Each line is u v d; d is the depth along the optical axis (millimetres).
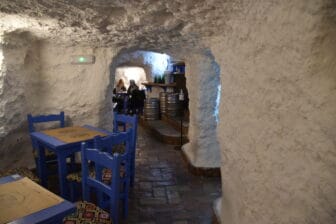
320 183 717
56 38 2664
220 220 1980
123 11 1829
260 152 1149
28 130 2926
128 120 2979
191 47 2668
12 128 2584
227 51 1691
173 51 3152
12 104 2535
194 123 3367
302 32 793
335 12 685
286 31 892
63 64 2996
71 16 1936
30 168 2980
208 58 2963
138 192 2848
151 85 6574
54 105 3055
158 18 1883
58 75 3008
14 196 1395
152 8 1678
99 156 1804
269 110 1050
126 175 2303
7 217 1197
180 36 2293
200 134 3260
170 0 1496
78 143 2400
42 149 2600
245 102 1344
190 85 3438
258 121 1170
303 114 802
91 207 1729
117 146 3012
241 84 1408
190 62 3270
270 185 1048
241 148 1426
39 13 1877
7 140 2594
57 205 1311
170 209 2502
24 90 2703
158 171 3453
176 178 3225
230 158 1677
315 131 740
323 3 690
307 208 785
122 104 6859
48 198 1377
